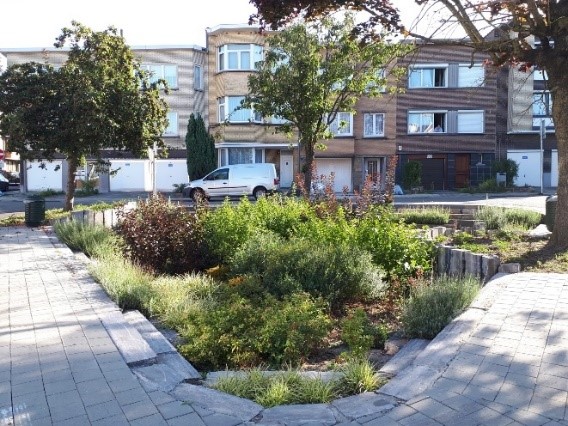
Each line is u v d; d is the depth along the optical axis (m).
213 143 32.41
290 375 4.56
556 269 7.98
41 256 10.52
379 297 7.79
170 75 36.97
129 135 17.17
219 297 7.22
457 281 6.92
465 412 3.92
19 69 16.56
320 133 20.30
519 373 4.50
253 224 10.41
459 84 36.00
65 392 4.30
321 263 7.58
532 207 18.61
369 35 10.36
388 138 35.56
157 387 4.41
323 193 12.59
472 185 36.56
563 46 9.29
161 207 10.73
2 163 50.75
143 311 6.83
